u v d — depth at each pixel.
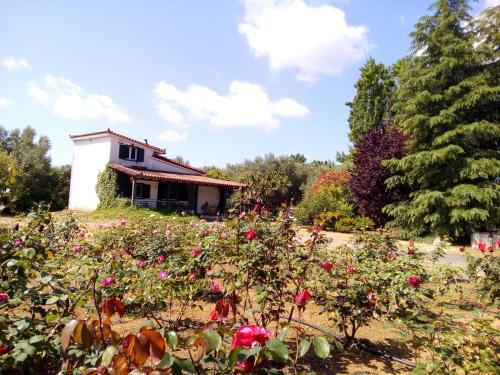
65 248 4.91
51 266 2.73
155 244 5.48
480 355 2.00
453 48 16.11
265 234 3.29
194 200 26.25
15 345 1.56
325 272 3.76
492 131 15.39
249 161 37.00
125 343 1.10
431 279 4.36
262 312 3.05
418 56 17.59
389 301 3.64
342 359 3.39
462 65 16.55
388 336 3.99
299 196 32.72
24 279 2.22
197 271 3.79
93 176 23.22
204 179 25.22
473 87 15.85
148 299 3.19
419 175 17.02
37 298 1.98
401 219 17.19
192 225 6.70
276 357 1.13
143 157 24.53
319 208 19.23
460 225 15.27
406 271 3.93
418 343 2.27
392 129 20.73
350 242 5.64
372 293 3.44
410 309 3.74
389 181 17.81
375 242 5.05
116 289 2.96
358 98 34.34
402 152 18.44
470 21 16.70
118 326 3.66
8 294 2.08
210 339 1.13
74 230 6.49
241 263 3.04
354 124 34.53
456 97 16.52
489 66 16.19
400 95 18.33
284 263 3.37
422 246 13.97
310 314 4.57
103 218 18.33
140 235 6.32
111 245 5.99
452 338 2.12
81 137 23.77
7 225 4.89
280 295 3.22
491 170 15.08
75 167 24.44
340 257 4.67
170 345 1.14
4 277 2.21
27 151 28.81
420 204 15.91
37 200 25.23
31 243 2.69
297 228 3.70
